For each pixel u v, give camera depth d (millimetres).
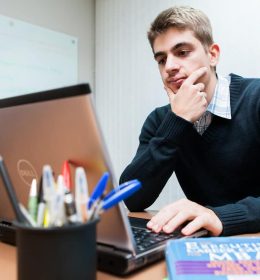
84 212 354
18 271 347
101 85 2076
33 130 473
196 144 1158
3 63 1602
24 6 1708
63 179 391
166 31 1085
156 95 1770
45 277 328
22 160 506
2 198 584
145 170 981
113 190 417
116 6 1976
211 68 1167
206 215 635
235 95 1181
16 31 1660
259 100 1124
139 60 1847
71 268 333
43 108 446
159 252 487
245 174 1152
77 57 1996
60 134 441
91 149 417
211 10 1555
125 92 1928
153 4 1771
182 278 360
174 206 668
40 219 349
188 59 1087
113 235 457
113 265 442
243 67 1470
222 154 1146
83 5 2043
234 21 1487
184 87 1038
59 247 330
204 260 409
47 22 1824
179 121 983
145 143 1285
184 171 1242
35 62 1751
